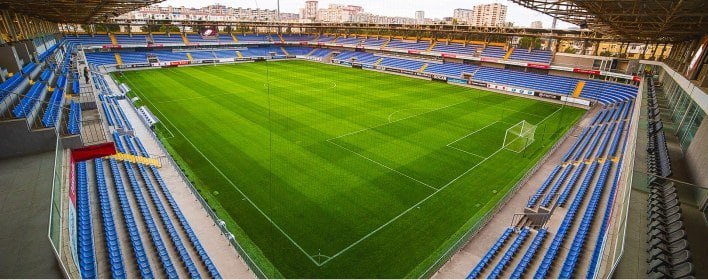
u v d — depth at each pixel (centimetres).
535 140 2884
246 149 2548
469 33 6184
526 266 1288
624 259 891
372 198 1922
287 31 9331
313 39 8806
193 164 2278
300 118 3344
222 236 1486
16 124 1353
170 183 1936
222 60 7081
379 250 1520
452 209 1842
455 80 5475
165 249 1288
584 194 1758
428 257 1485
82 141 1587
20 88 1928
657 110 2383
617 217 1116
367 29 7856
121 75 5303
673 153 1842
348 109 3728
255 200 1873
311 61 7800
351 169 2259
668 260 895
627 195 1069
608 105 3834
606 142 2512
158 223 1489
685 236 995
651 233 1003
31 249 839
